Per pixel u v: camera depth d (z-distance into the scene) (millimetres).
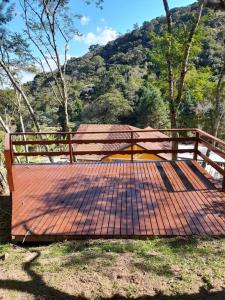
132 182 6594
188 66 11414
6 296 3352
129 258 3980
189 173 7051
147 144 18672
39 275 3715
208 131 24344
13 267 3938
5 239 4977
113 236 4652
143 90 38000
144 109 36375
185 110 24781
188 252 4078
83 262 3938
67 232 4727
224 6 10242
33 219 5129
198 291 3307
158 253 4090
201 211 5242
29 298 3320
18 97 16609
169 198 5773
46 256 4219
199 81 12516
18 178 7055
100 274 3658
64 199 5852
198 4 10219
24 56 12969
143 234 4609
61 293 3379
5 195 7086
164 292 3312
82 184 6574
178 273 3613
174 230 4688
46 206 5582
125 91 39781
